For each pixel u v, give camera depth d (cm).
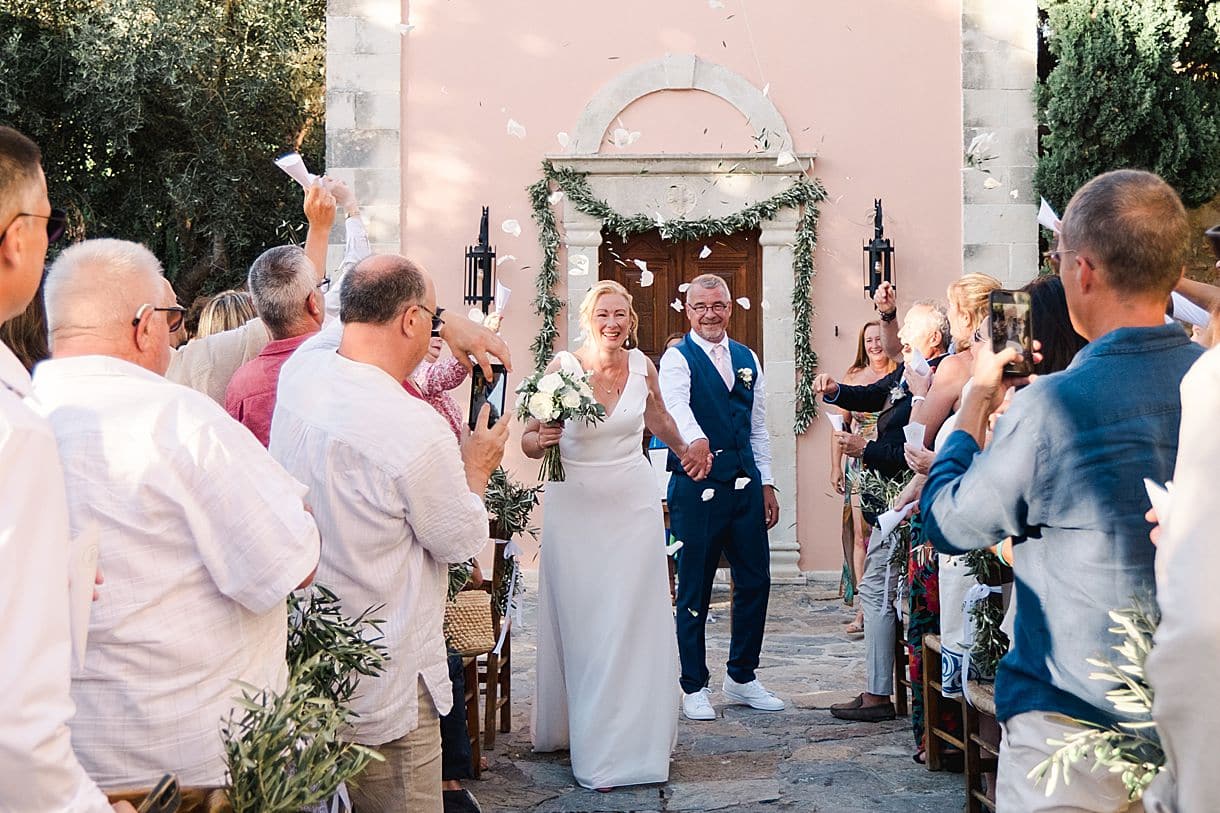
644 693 473
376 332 301
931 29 1044
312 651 264
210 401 233
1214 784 162
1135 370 227
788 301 1041
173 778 194
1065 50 1007
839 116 1045
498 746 528
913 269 1044
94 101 1238
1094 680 219
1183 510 166
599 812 440
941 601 432
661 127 1052
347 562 288
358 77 1048
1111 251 230
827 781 471
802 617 864
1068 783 212
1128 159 1010
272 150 1367
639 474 486
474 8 1052
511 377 1043
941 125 1044
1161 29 998
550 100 1052
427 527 294
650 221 1038
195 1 1270
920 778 473
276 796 206
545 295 1039
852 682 646
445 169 1052
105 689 217
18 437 158
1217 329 231
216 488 222
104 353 232
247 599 225
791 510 1033
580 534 481
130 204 1317
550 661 510
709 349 575
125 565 217
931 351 541
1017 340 249
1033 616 232
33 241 185
